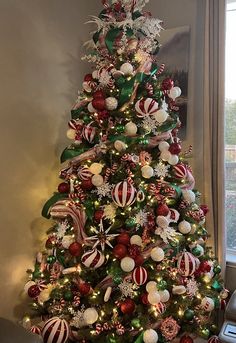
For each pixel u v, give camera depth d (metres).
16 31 1.85
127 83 1.57
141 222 1.48
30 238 1.97
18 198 1.89
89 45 1.94
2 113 1.78
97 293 1.49
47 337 1.46
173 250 1.53
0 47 1.76
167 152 1.57
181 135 2.20
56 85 2.12
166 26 2.30
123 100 1.58
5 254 1.83
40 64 2.01
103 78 1.61
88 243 1.52
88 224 1.57
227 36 2.21
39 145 2.01
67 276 1.57
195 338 1.62
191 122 2.19
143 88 1.62
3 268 1.82
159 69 1.74
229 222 2.23
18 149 1.88
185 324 1.55
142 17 1.66
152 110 1.53
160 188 1.54
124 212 1.49
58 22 2.13
